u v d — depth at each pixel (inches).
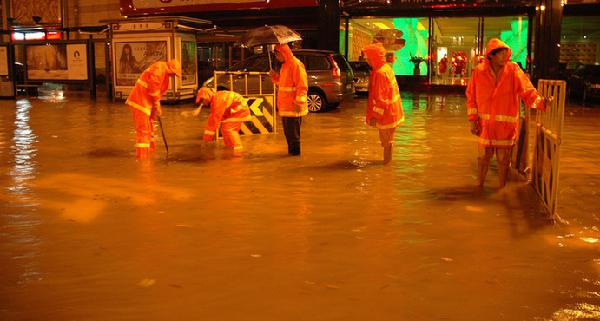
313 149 398.0
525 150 307.1
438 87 1122.7
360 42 1157.1
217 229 209.0
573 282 160.9
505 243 195.2
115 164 338.3
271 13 1055.0
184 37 813.2
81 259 177.6
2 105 770.8
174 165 335.3
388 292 152.8
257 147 403.9
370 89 335.9
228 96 377.7
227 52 988.6
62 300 147.5
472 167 333.4
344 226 213.3
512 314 139.8
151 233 204.1
